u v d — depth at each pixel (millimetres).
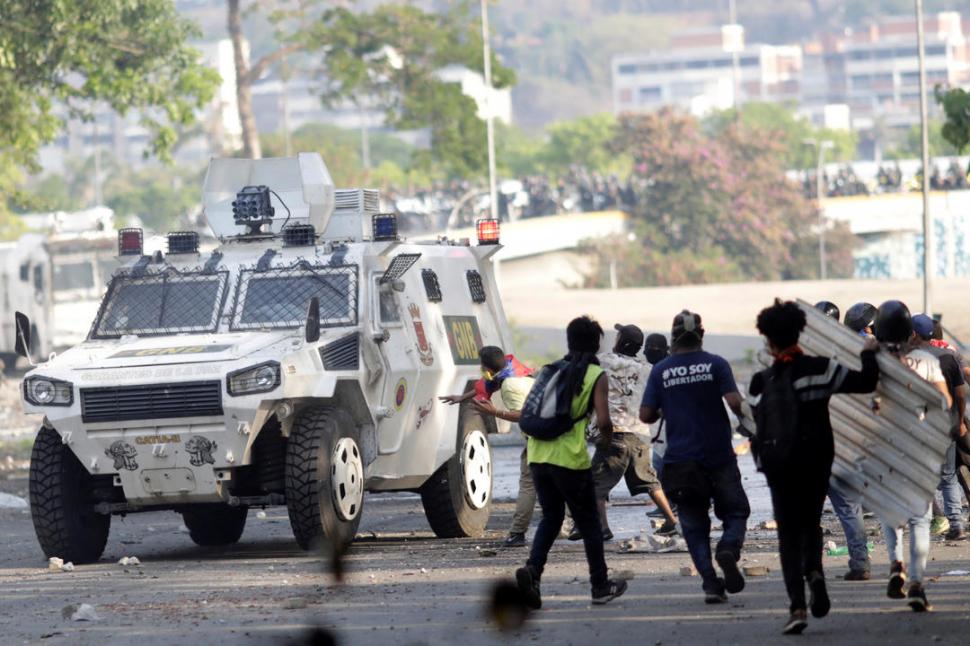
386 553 43469
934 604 30703
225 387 40438
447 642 28344
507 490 65562
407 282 47469
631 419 42438
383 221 46375
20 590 38000
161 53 116562
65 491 42906
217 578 38750
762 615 29844
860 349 29141
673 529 42656
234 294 45250
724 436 31047
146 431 41062
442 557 41812
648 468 42500
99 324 45500
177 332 44906
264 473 42719
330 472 41875
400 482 46094
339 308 44562
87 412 41031
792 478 27875
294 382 41000
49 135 110875
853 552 33969
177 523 57594
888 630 27828
